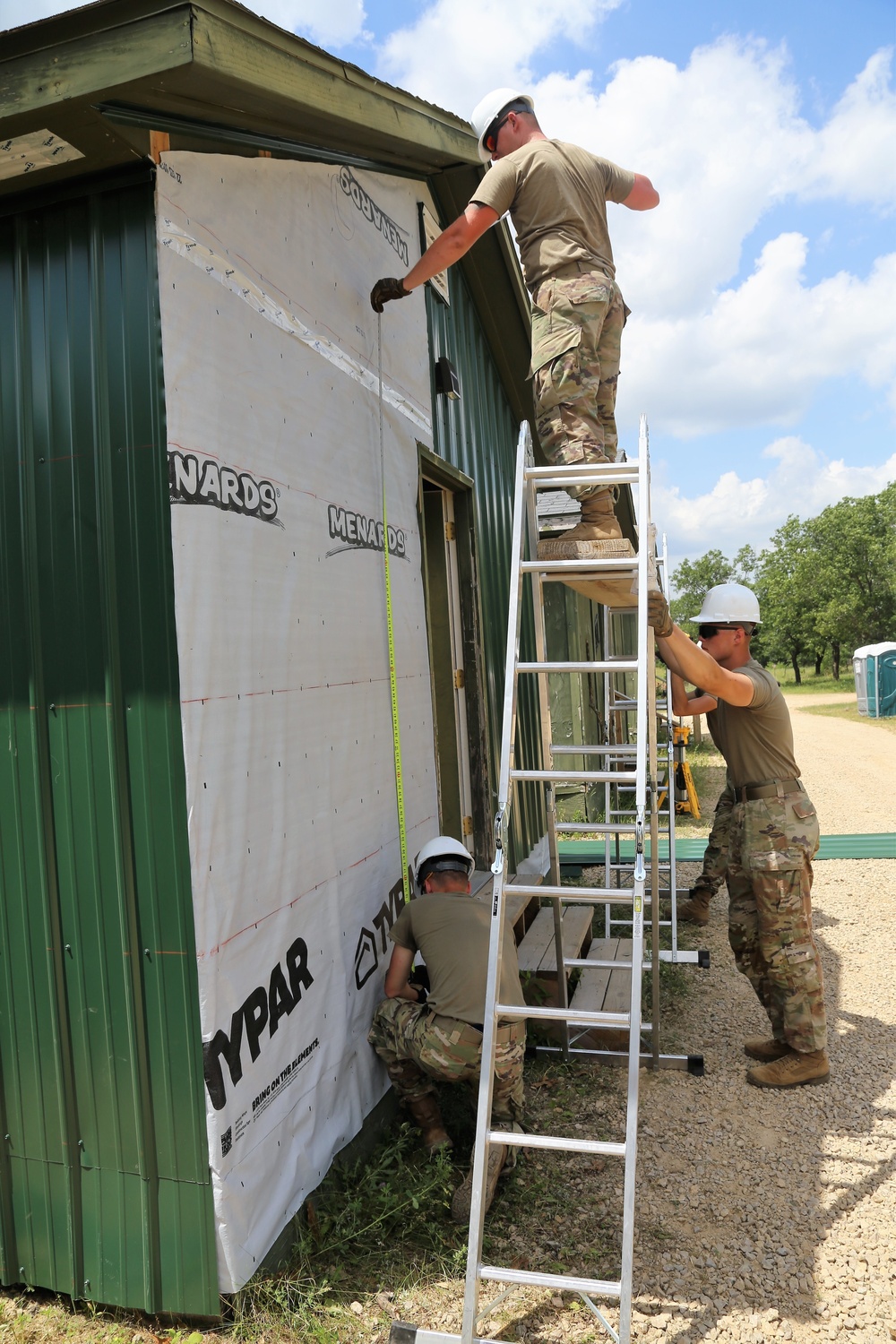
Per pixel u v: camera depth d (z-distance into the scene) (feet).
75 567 8.35
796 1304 8.58
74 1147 8.58
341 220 12.52
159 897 8.18
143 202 8.02
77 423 8.30
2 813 8.73
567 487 11.25
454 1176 10.57
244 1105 8.40
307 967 9.91
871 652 78.74
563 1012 8.25
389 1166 10.70
